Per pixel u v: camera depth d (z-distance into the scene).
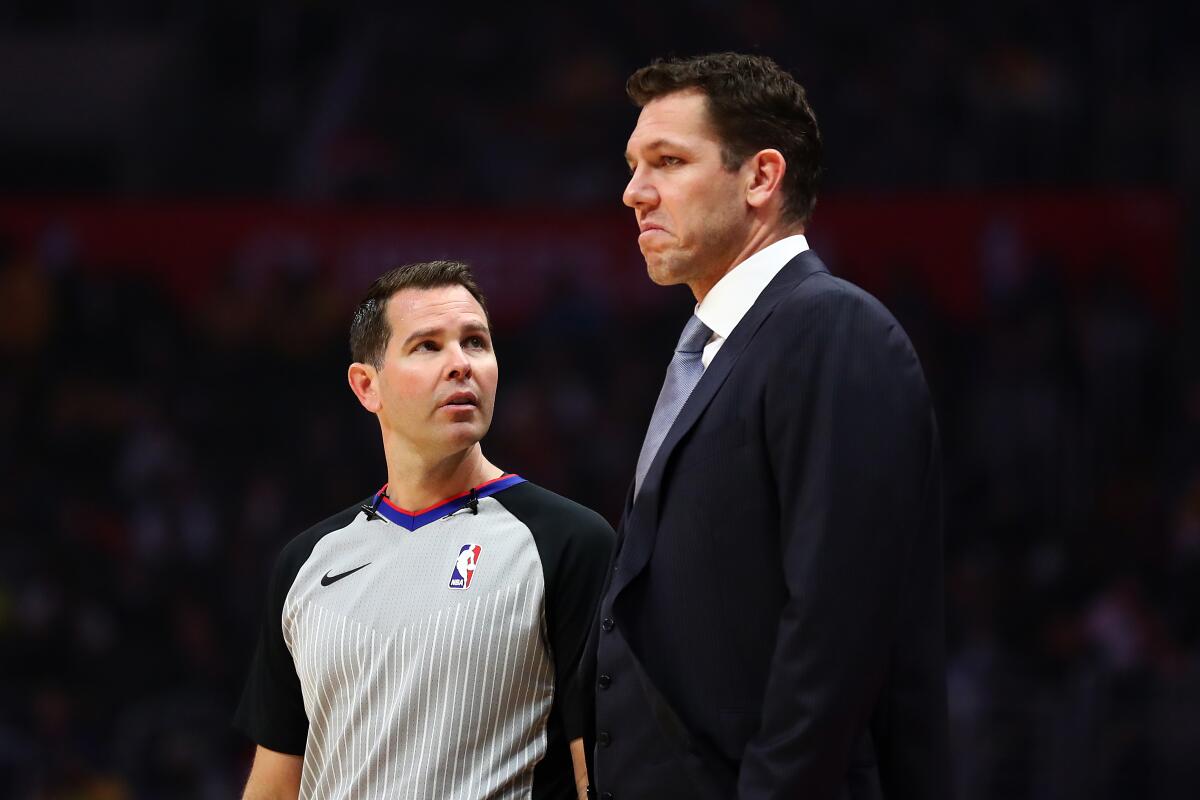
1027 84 40.97
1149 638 30.75
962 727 28.52
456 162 42.12
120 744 30.73
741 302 7.93
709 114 7.93
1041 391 35.03
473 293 9.50
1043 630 31.48
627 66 43.31
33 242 37.50
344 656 9.02
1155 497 34.00
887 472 7.06
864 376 7.21
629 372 36.06
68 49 44.66
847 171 40.38
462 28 44.16
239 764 30.98
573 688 8.82
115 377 37.12
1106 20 41.53
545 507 9.26
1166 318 35.34
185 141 43.41
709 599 7.46
